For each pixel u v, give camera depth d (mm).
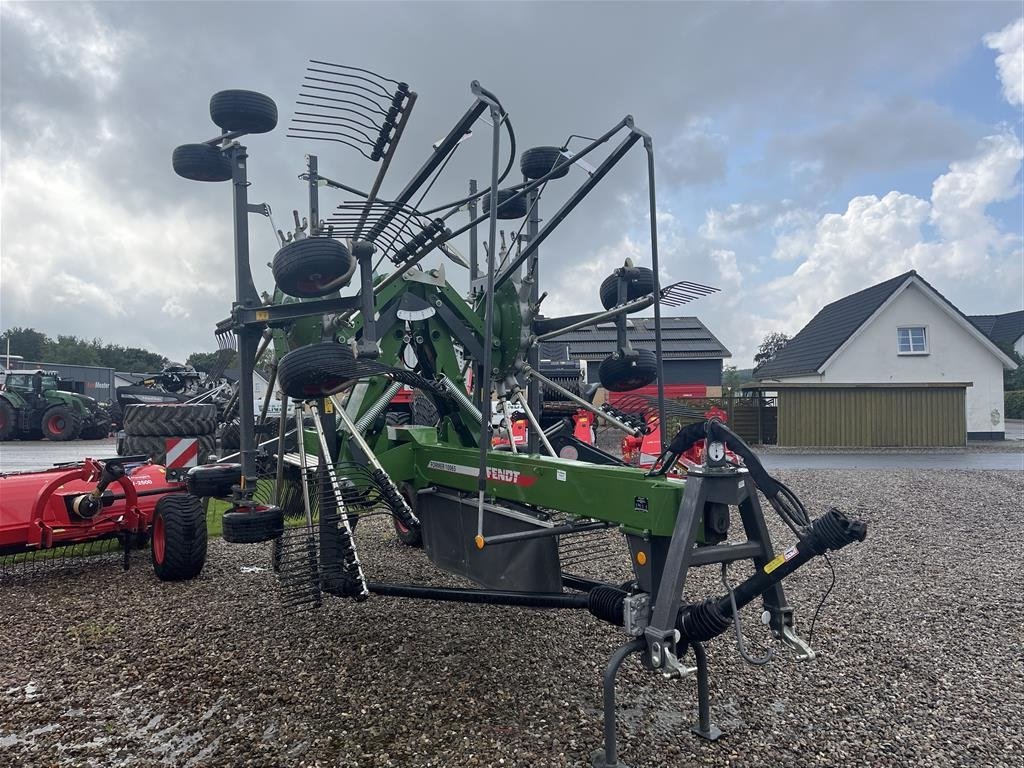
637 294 4430
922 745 3027
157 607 4781
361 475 4402
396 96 3398
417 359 5020
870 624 4500
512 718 3234
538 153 4914
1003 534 7273
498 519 3906
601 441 17906
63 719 3240
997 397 23312
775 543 6859
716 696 3473
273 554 5492
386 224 3988
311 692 3494
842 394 19406
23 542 5250
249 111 4094
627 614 2820
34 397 21797
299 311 3857
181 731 3131
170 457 5785
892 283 24547
